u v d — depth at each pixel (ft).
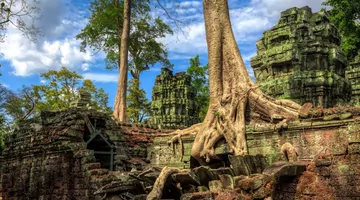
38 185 67.15
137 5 130.31
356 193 35.24
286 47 77.56
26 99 149.59
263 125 54.85
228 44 64.03
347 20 136.05
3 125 134.41
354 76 97.81
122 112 99.55
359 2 131.75
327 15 82.58
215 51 63.82
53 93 153.38
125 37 104.78
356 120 44.86
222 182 43.73
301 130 50.29
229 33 64.69
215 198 40.01
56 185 63.00
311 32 78.02
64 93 156.04
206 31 65.92
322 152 46.73
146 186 50.62
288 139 51.62
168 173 46.50
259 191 37.91
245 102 58.80
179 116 138.51
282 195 38.32
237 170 45.37
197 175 46.68
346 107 47.96
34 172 68.85
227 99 60.44
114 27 133.69
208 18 65.67
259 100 57.88
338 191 36.01
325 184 36.68
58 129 65.05
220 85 62.75
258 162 45.19
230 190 40.32
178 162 66.59
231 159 45.98
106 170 56.95
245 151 54.95
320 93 73.46
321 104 72.95
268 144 53.78
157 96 145.69
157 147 71.15
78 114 64.95
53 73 156.97
